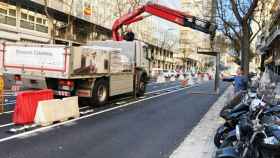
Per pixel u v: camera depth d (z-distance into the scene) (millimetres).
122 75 20406
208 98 24922
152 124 13664
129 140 10875
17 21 38906
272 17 45500
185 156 8914
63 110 13664
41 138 10648
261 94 8742
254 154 6949
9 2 37406
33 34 41719
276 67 46906
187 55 113438
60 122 13320
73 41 50375
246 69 16500
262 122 7270
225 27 27281
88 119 14242
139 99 22344
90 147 9859
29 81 16531
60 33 47688
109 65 18750
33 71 16266
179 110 17969
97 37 59344
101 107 17891
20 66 16500
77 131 11859
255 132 6906
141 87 23750
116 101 20609
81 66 16406
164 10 24047
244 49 16703
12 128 11742
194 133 11742
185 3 59312
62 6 46656
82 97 17500
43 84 16359
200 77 60625
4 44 16781
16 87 16797
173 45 109562
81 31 54031
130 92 21750
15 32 38438
